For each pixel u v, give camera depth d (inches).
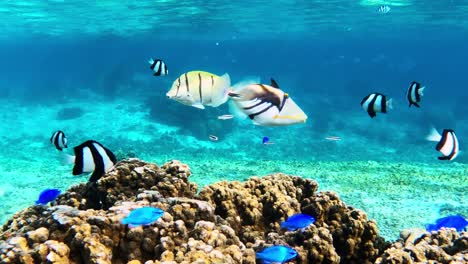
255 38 3161.9
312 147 916.0
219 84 109.6
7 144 898.1
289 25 1990.7
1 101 1603.1
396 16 1596.9
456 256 141.7
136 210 118.9
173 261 112.3
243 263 128.3
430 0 1153.4
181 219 141.3
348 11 1425.9
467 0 1136.2
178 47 4628.4
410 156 872.9
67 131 1047.6
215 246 127.6
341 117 1363.2
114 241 127.6
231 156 783.1
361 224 174.6
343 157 840.9
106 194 185.2
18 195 438.6
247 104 91.9
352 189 446.3
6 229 177.8
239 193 188.9
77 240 119.6
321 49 5664.4
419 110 1552.7
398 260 135.1
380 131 1143.0
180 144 881.5
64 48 4323.3
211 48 5216.5
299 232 165.0
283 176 225.1
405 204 389.1
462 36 2775.6
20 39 2800.2
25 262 112.4
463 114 1573.6
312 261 154.4
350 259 176.2
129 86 1614.2
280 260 125.9
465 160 815.1
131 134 984.9
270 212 188.7
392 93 2488.9
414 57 7219.5
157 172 188.7
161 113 1084.5
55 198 198.5
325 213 190.2
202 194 183.9
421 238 179.3
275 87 98.6
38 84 1971.0
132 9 1309.1
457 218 185.2
